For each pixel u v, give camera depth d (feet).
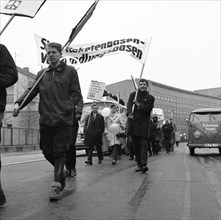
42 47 30.37
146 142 23.84
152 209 12.76
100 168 27.43
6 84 12.71
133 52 34.81
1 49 12.84
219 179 20.48
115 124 32.27
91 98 46.19
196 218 11.59
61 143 14.48
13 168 28.50
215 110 46.01
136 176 21.76
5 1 15.51
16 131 76.84
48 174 23.41
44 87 14.76
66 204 13.42
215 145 43.78
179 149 74.69
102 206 13.12
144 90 23.77
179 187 17.49
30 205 13.23
